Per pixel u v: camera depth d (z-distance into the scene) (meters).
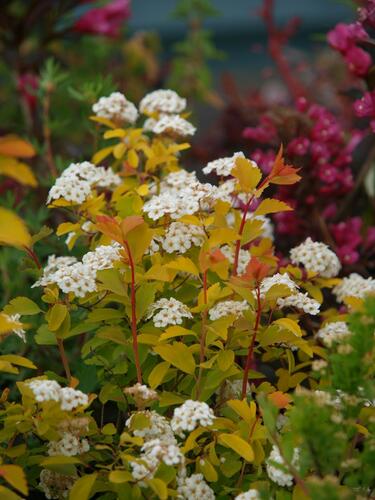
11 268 1.20
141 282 0.95
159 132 1.07
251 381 1.04
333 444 0.83
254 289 0.93
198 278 0.98
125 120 1.11
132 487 0.89
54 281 0.94
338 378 0.86
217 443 0.95
